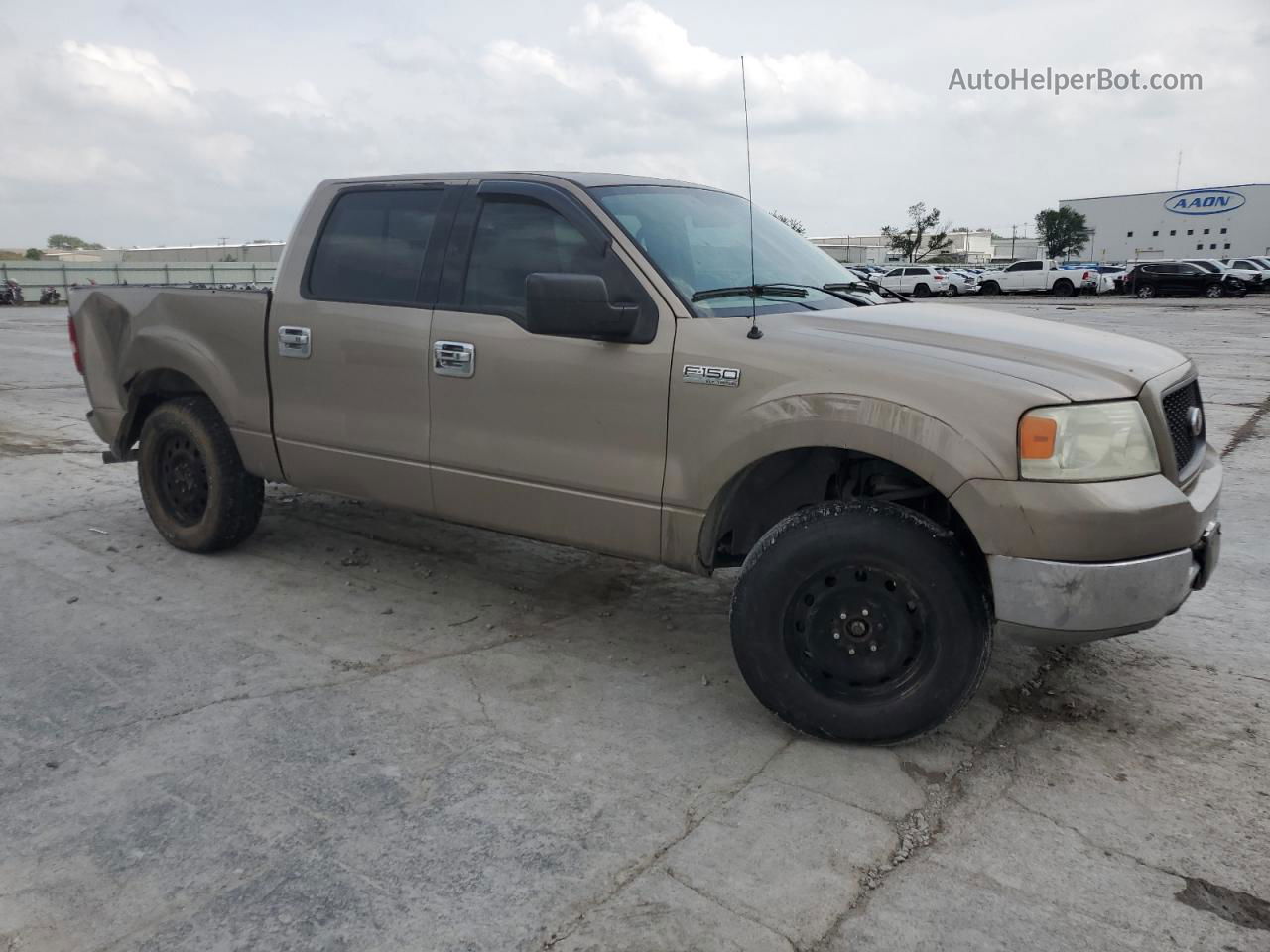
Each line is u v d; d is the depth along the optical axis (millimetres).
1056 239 85875
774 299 3672
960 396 2900
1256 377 12844
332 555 5176
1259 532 5742
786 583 3111
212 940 2270
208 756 3102
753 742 3240
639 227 3674
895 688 3094
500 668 3811
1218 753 3178
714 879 2506
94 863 2553
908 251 69812
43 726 3291
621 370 3465
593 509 3611
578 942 2270
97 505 6168
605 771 3043
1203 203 77438
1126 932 2328
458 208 4023
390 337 4066
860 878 2523
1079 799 2902
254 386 4578
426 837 2676
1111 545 2785
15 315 30188
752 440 3188
